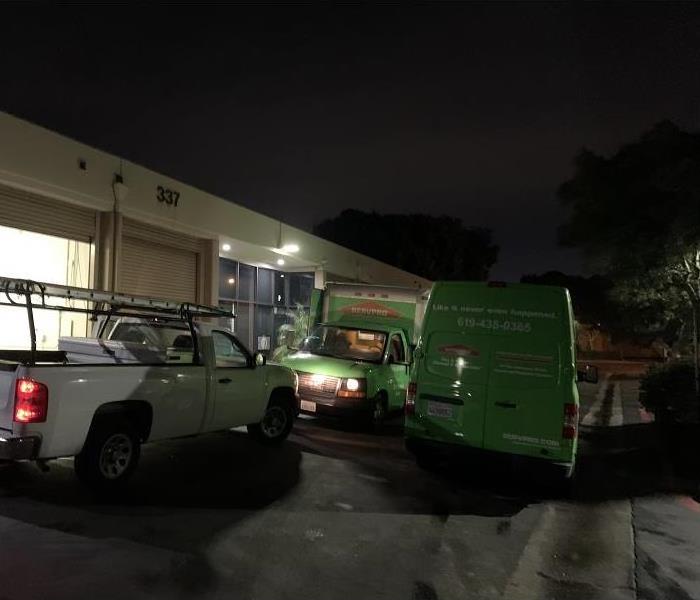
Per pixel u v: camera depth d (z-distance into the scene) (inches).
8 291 235.5
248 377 333.1
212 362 307.1
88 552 195.3
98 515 228.7
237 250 788.0
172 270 626.8
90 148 503.5
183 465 311.0
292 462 333.4
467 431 309.7
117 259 534.0
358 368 445.4
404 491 295.1
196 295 660.7
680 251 480.4
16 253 480.4
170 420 281.4
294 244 821.2
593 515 278.7
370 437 433.7
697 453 412.8
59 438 229.9
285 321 986.1
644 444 466.0
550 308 306.2
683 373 523.8
